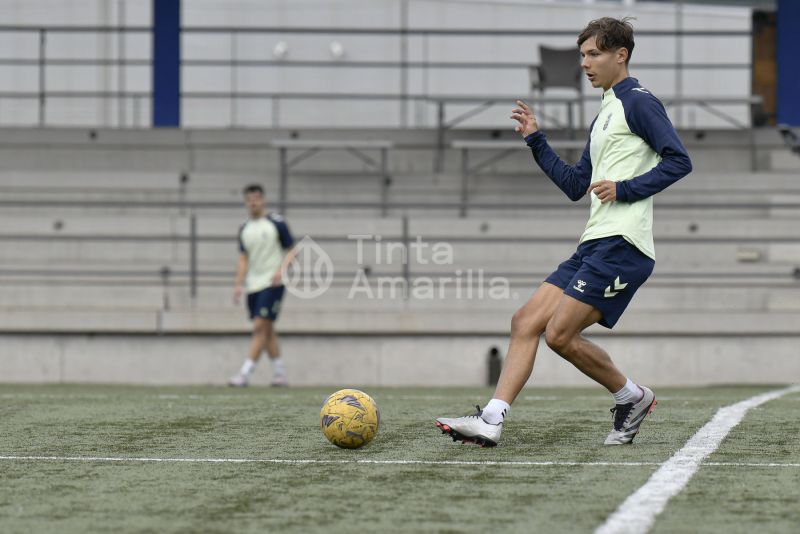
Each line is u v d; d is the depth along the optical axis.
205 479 12.94
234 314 38.66
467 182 48.69
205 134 51.00
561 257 44.09
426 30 53.00
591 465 13.83
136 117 56.53
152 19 53.91
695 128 51.56
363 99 55.16
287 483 12.59
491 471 13.38
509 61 56.81
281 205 40.94
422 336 38.56
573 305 14.62
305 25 56.94
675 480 12.62
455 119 55.91
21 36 56.53
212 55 56.56
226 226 44.50
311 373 38.59
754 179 48.06
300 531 9.97
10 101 56.03
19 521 10.51
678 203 45.38
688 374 38.12
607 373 15.42
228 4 56.78
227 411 22.23
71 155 50.34
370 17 57.22
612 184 14.38
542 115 49.56
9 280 42.09
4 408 23.14
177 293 41.31
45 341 38.66
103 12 57.53
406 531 9.92
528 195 48.53
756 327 38.06
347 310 38.97
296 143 46.78
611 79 14.99
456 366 38.47
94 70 56.28
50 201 42.03
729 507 10.99
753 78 54.78
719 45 56.03
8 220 44.38
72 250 43.94
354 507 11.09
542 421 19.67
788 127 51.25
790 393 29.67
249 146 50.66
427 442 16.31
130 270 42.34
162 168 50.53
